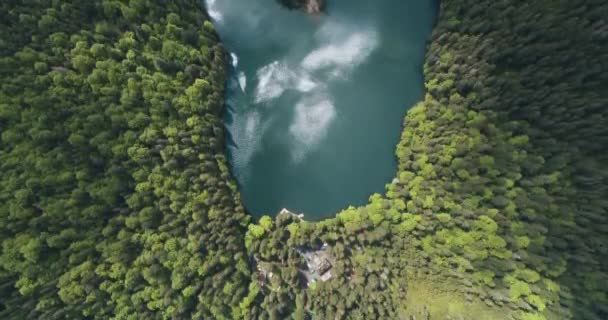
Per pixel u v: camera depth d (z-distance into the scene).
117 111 60.19
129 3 62.41
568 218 57.84
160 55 64.88
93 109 59.03
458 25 65.62
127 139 60.78
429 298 63.94
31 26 56.75
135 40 63.19
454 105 64.50
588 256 56.91
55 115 57.03
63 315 57.59
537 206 58.94
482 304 62.16
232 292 64.50
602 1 55.41
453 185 63.19
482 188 61.31
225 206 66.81
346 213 67.81
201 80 66.94
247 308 65.00
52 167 56.69
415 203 65.94
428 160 66.00
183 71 66.44
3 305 55.72
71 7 58.97
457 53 65.19
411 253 65.19
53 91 56.88
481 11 63.09
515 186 61.00
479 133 62.47
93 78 58.91
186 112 65.31
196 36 68.12
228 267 65.00
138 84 61.88
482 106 62.25
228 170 70.50
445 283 63.69
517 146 60.47
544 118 58.91
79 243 57.88
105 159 59.94
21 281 55.34
